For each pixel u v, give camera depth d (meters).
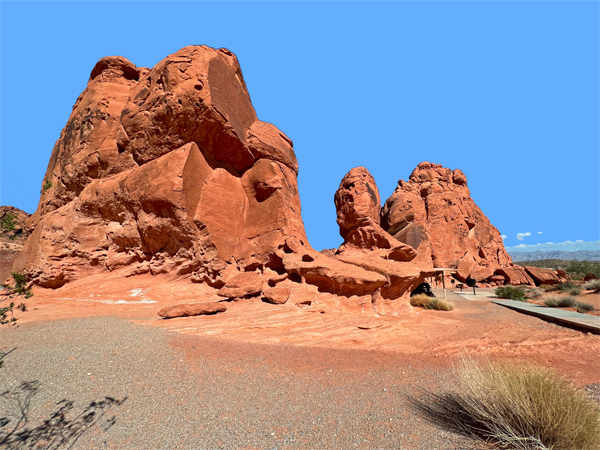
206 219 16.09
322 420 4.44
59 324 9.31
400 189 46.31
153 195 15.73
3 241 28.23
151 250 16.86
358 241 22.08
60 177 20.80
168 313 10.40
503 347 8.88
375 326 10.84
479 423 4.38
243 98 20.39
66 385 5.28
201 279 15.45
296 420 4.43
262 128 20.56
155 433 4.02
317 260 14.93
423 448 3.79
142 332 8.31
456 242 44.34
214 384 5.55
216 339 8.27
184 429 4.12
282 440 3.92
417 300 20.53
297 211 19.97
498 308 19.47
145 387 5.30
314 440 3.93
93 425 4.19
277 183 17.39
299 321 10.66
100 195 18.11
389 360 7.65
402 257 21.42
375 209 24.20
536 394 4.11
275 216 16.61
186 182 15.84
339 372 6.54
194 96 16.42
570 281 37.25
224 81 18.56
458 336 10.80
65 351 6.72
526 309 17.16
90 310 12.55
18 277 12.45
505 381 4.39
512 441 3.75
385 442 3.90
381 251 20.02
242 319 10.37
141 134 17.97
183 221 15.39
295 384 5.77
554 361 7.96
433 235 44.09
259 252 16.25
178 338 8.04
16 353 6.67
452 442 3.93
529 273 42.78
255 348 7.77
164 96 16.98
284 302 12.73
